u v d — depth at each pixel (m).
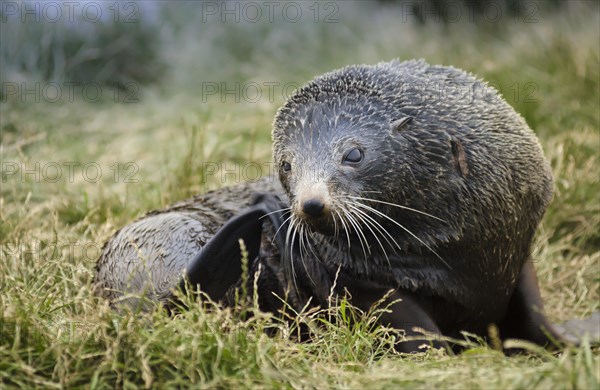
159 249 22.09
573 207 28.23
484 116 20.36
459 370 15.95
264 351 16.73
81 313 21.08
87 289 21.22
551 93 35.53
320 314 21.03
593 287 25.33
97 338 17.02
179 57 48.31
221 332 17.36
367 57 46.97
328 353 18.08
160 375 16.39
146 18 49.75
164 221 22.67
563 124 33.81
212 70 47.78
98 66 46.53
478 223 19.75
